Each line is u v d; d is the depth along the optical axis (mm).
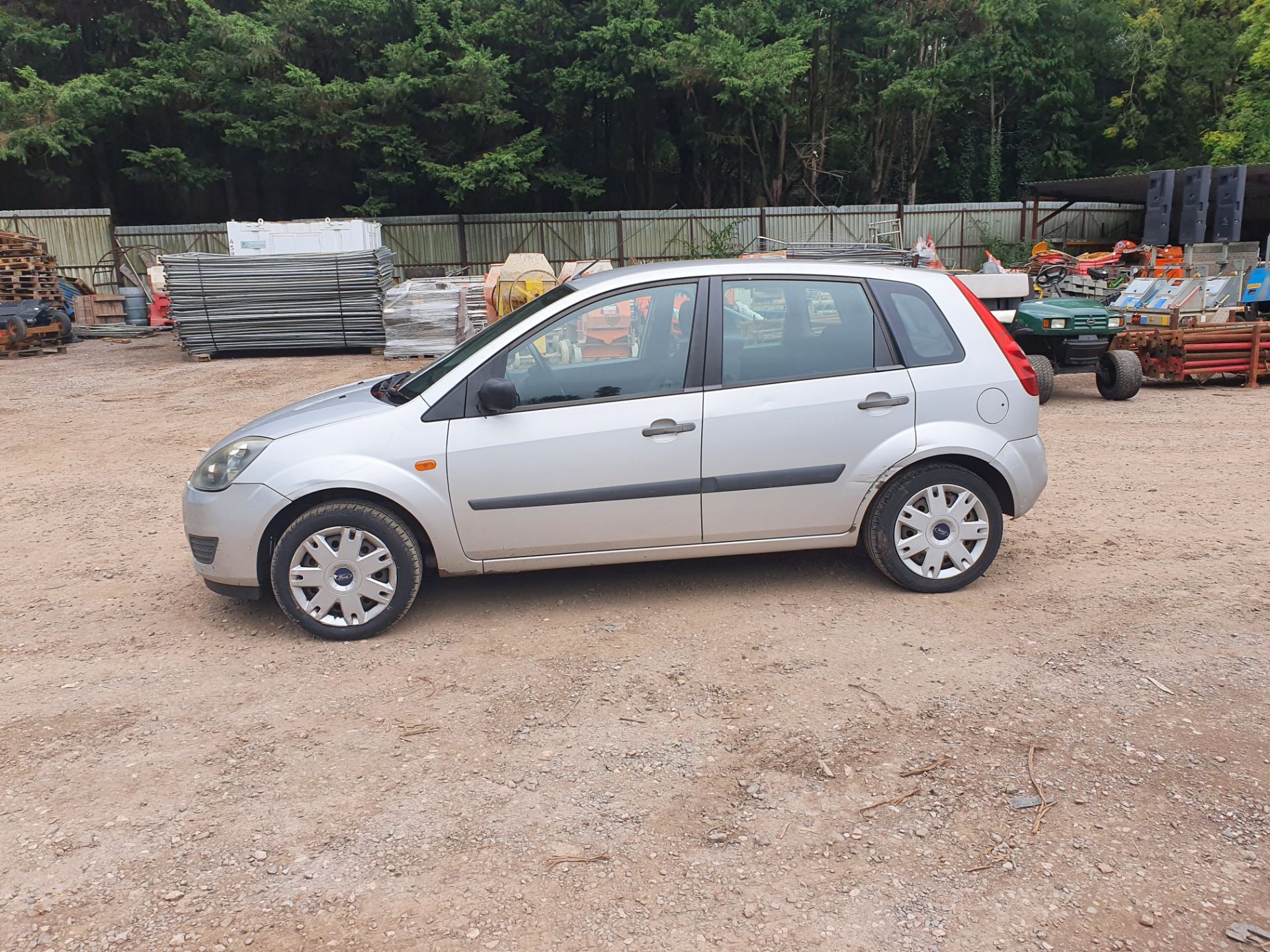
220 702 3898
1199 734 3414
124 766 3412
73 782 3309
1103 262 23328
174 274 17656
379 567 4430
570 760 3389
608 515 4520
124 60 29094
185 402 12938
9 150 23969
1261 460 7902
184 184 27625
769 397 4555
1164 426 9625
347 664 4230
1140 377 11297
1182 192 27688
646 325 4562
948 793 3115
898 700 3730
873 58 30406
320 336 18125
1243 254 16047
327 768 3373
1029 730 3482
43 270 21016
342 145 26078
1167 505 6527
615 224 28297
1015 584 4969
